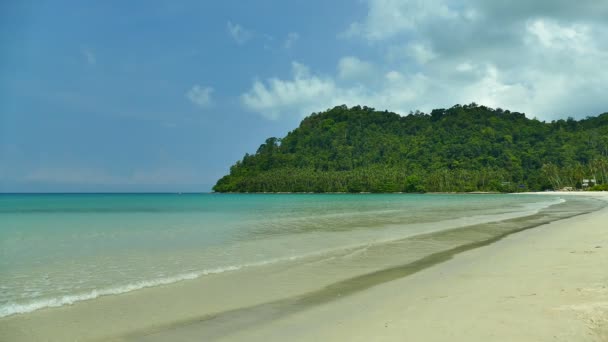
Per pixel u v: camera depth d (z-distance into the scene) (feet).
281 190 643.04
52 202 255.50
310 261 45.83
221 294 32.53
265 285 35.19
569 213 121.49
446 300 28.40
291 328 24.61
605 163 472.03
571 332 21.01
